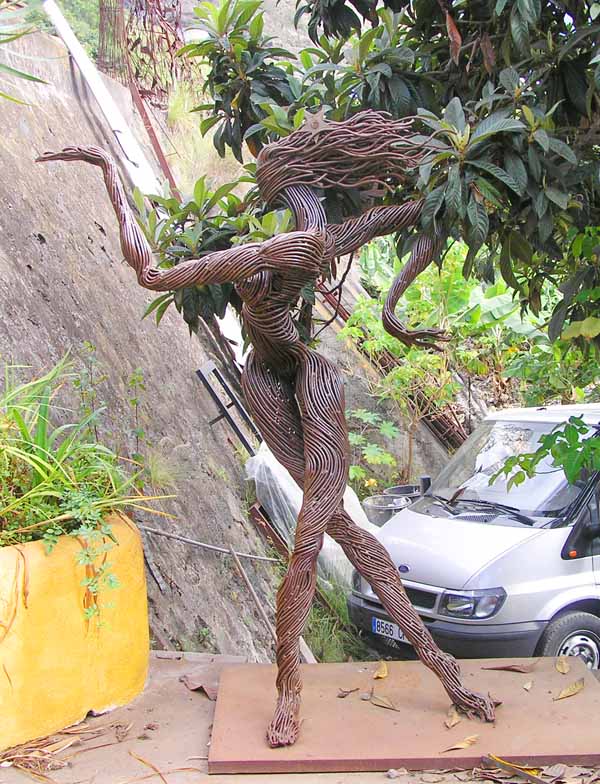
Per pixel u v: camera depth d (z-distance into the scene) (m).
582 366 6.90
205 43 3.88
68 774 2.53
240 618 5.01
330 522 2.92
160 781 2.49
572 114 3.44
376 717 2.85
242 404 7.02
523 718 2.83
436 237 3.00
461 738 2.68
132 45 8.50
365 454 7.95
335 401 2.85
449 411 9.10
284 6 12.31
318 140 2.83
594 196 3.81
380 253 9.77
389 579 2.93
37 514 2.84
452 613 4.74
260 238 3.19
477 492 5.57
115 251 6.04
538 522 5.03
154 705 3.05
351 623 5.86
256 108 3.88
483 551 4.87
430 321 7.73
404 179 3.07
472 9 3.60
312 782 2.49
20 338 4.11
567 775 2.49
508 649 4.64
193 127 9.28
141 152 7.21
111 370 4.93
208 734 2.81
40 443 2.99
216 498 5.59
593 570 4.89
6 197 4.75
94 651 2.89
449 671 2.86
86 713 2.88
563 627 4.71
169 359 6.08
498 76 3.51
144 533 4.49
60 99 6.45
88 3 9.18
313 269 2.70
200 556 5.01
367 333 8.51
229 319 7.62
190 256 3.62
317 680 3.22
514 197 3.18
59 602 2.74
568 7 3.33
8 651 2.60
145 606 3.19
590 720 2.80
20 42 6.02
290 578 2.73
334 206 3.24
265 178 2.92
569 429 3.31
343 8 3.61
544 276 4.34
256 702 2.96
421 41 3.88
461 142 2.89
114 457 3.35
